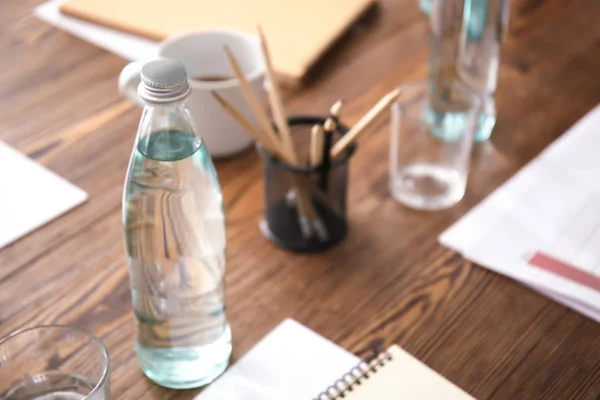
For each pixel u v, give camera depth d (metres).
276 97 0.71
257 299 0.70
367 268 0.73
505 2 0.83
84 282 0.71
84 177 0.83
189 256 0.58
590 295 0.70
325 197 0.72
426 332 0.67
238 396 0.61
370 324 0.68
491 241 0.76
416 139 0.80
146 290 0.59
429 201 0.81
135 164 0.56
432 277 0.73
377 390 0.61
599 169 0.86
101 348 0.53
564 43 1.06
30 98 0.94
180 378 0.61
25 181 0.82
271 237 0.76
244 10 1.07
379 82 0.98
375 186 0.83
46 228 0.77
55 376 0.56
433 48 0.84
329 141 0.69
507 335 0.67
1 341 0.54
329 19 1.05
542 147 0.89
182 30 1.02
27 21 1.08
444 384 0.62
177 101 0.52
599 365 0.65
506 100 0.96
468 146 0.80
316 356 0.65
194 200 0.57
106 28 1.06
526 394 0.62
